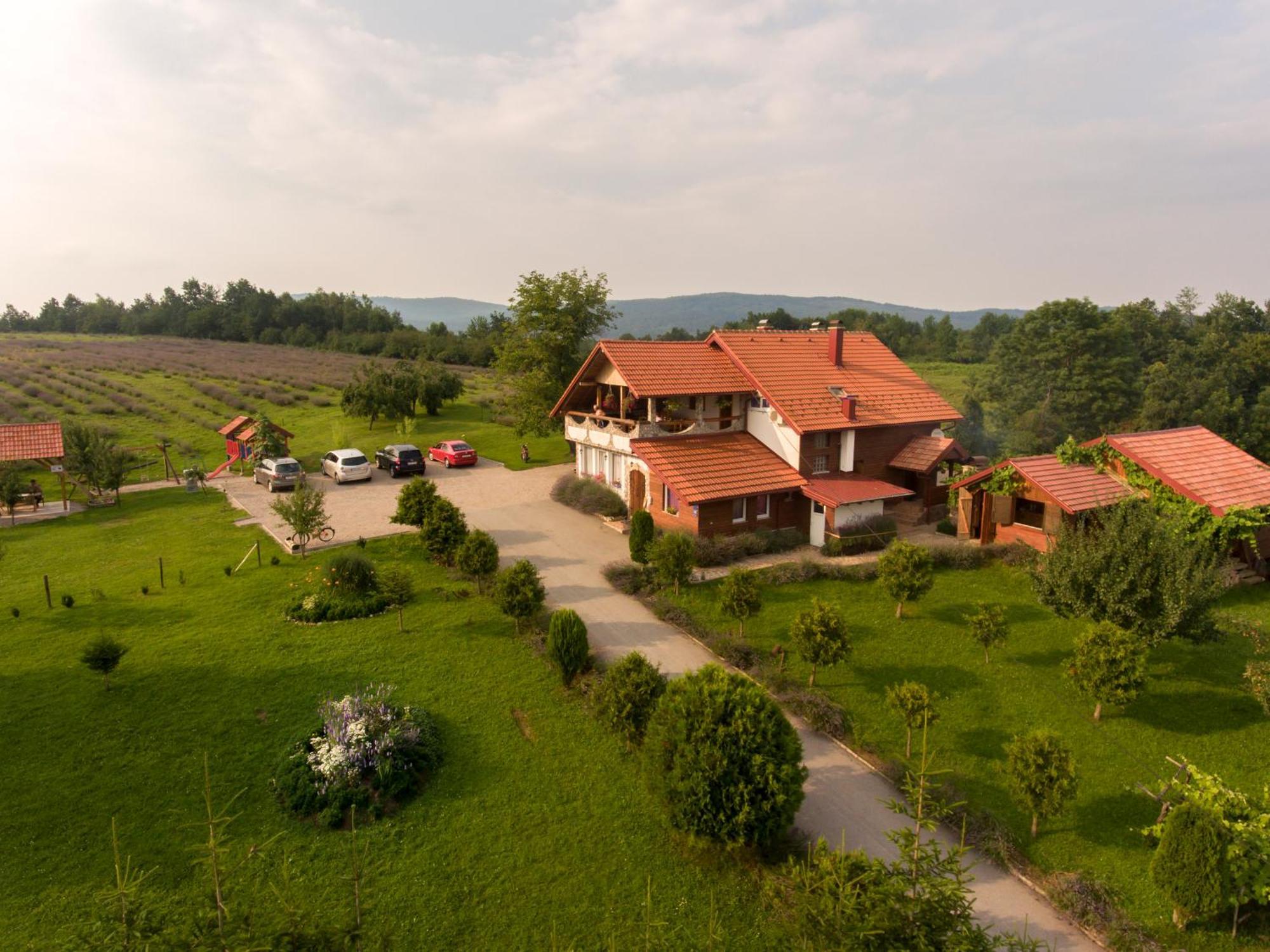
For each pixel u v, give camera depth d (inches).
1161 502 946.7
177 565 959.0
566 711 622.5
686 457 1094.4
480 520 1182.3
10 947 386.6
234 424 1616.6
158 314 5689.0
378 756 526.9
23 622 775.7
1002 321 4680.1
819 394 1189.7
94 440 1331.2
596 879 445.4
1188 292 3102.9
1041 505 1018.7
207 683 647.1
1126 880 450.0
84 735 570.9
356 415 2028.8
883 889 323.3
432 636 751.7
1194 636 676.7
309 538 1026.1
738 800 437.7
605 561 992.2
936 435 1285.7
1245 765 560.1
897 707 564.1
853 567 937.5
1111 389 2222.0
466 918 415.2
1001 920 422.9
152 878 437.4
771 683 666.8
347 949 308.2
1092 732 603.5
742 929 410.6
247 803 503.5
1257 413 2020.2
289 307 5447.8
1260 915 419.2
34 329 5876.0
